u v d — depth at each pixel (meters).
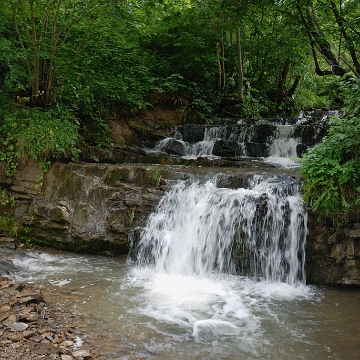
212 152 11.16
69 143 8.88
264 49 16.33
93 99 11.22
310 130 10.52
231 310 5.14
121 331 4.36
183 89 14.65
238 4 8.78
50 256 7.29
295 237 6.34
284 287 6.12
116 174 8.21
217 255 6.64
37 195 8.30
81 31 10.38
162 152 11.46
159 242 7.05
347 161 6.19
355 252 6.02
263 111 16.77
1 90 8.98
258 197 6.63
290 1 7.93
